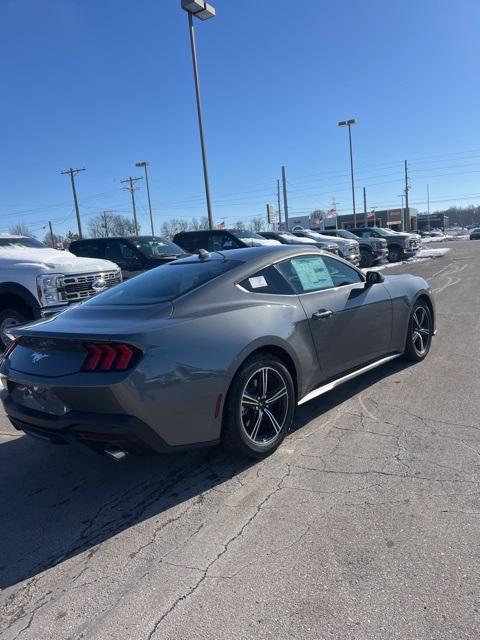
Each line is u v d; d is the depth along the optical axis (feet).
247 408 11.54
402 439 12.35
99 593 7.91
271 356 11.84
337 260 15.72
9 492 11.50
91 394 9.68
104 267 28.09
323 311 13.66
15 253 26.20
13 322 25.09
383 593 7.39
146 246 39.52
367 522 9.12
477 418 13.32
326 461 11.51
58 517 10.29
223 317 11.34
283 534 8.98
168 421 10.05
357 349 15.10
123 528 9.68
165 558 8.63
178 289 12.03
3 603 7.86
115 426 9.59
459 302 33.01
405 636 6.60
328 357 13.87
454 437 12.26
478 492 9.83
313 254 14.85
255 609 7.28
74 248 41.11
